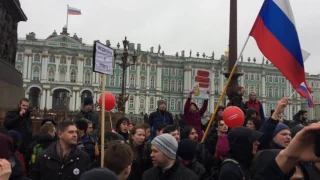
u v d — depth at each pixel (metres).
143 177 3.73
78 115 7.49
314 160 1.80
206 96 8.62
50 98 67.50
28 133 6.45
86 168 4.17
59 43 69.00
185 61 79.00
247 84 83.56
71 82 69.44
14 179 3.01
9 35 13.46
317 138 1.67
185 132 5.71
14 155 3.11
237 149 3.19
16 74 13.85
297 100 85.25
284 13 5.68
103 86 4.83
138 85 74.56
